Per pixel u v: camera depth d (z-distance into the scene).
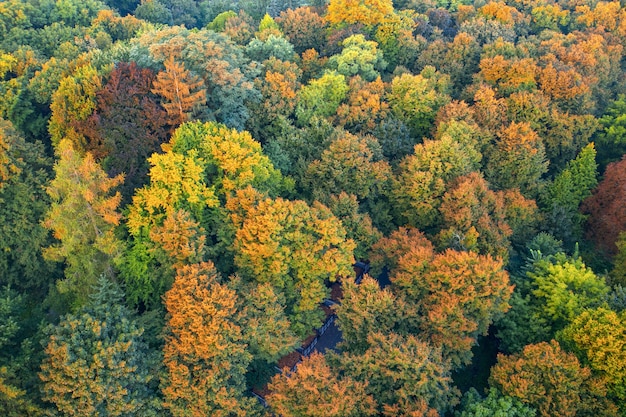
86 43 68.25
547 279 41.97
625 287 43.72
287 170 52.12
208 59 51.47
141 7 94.94
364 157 50.28
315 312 43.09
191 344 34.50
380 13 70.38
